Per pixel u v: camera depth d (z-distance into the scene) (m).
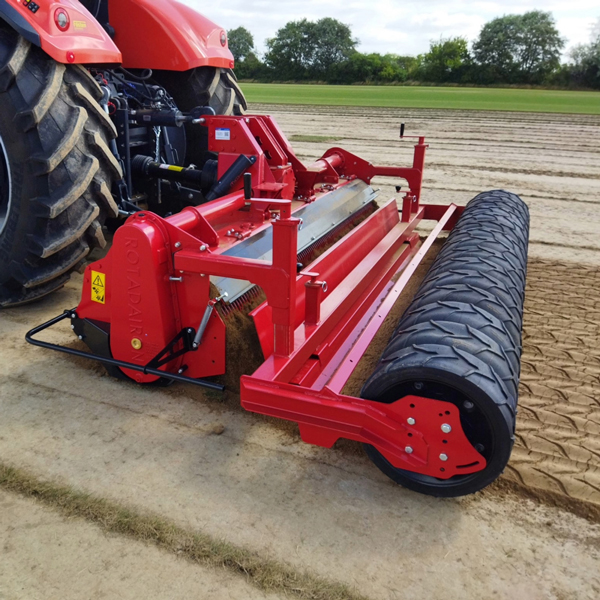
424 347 1.73
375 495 1.86
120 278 2.17
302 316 2.26
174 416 2.26
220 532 1.69
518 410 2.32
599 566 1.62
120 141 3.31
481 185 6.82
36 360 2.63
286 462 2.01
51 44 2.58
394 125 13.48
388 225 3.43
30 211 2.67
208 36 3.96
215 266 1.95
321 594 1.51
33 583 1.52
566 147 10.17
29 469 1.94
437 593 1.52
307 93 30.61
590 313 3.26
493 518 1.78
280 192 2.96
